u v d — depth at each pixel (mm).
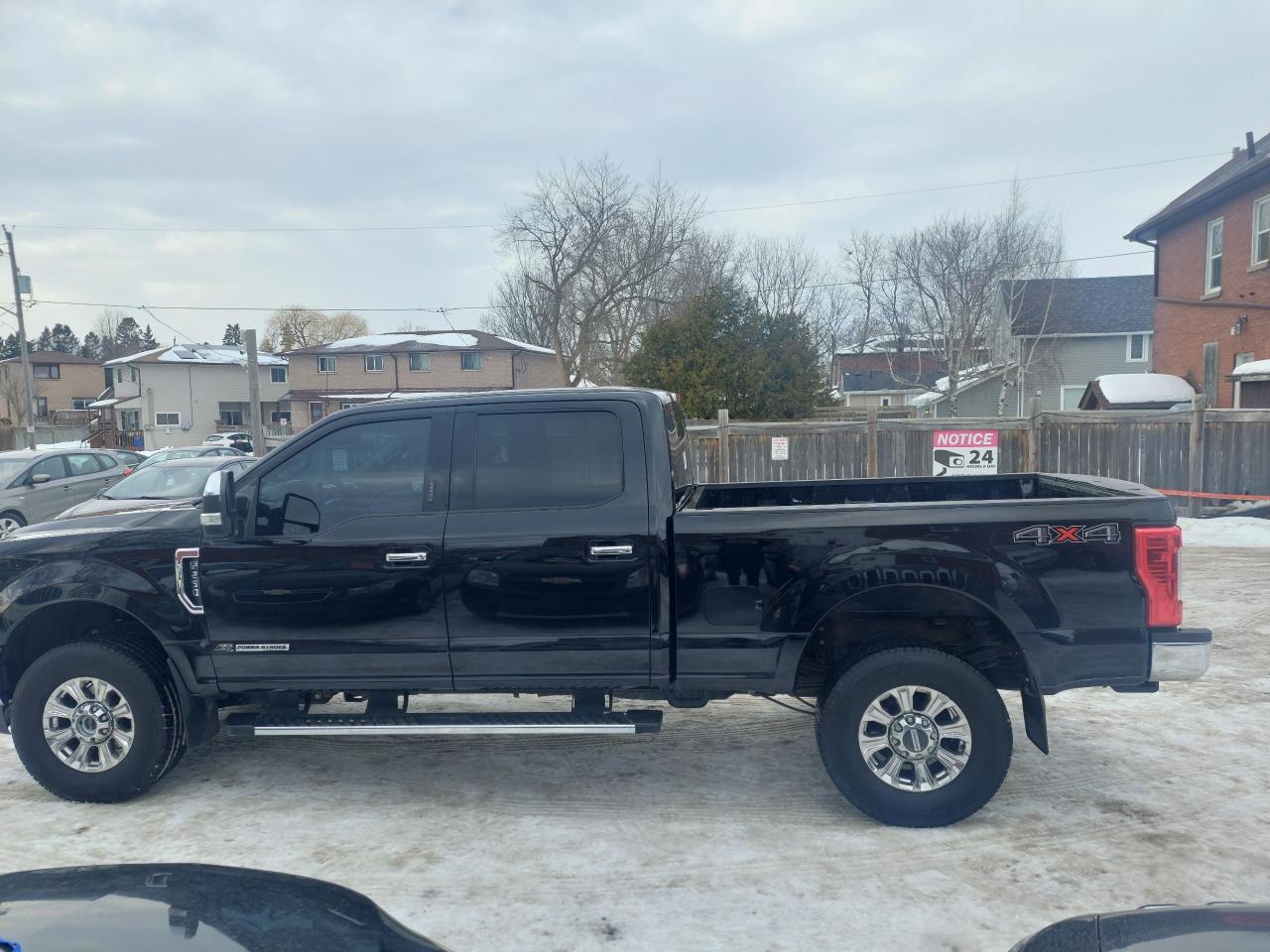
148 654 4691
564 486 4488
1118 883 3783
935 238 37656
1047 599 4184
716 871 3953
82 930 2035
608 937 3434
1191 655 4137
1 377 70250
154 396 61344
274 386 64750
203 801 4801
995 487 5836
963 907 3609
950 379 36219
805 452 14961
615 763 5285
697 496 5879
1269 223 19844
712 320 18766
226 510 4480
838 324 54031
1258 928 2061
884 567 4242
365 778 5105
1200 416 13508
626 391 4566
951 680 4199
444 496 4523
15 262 37188
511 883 3875
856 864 3992
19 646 4918
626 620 4379
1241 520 12875
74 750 4695
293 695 4824
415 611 4469
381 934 2205
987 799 4223
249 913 2170
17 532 4961
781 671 4324
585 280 42375
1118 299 38719
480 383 54156
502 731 4438
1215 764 5051
